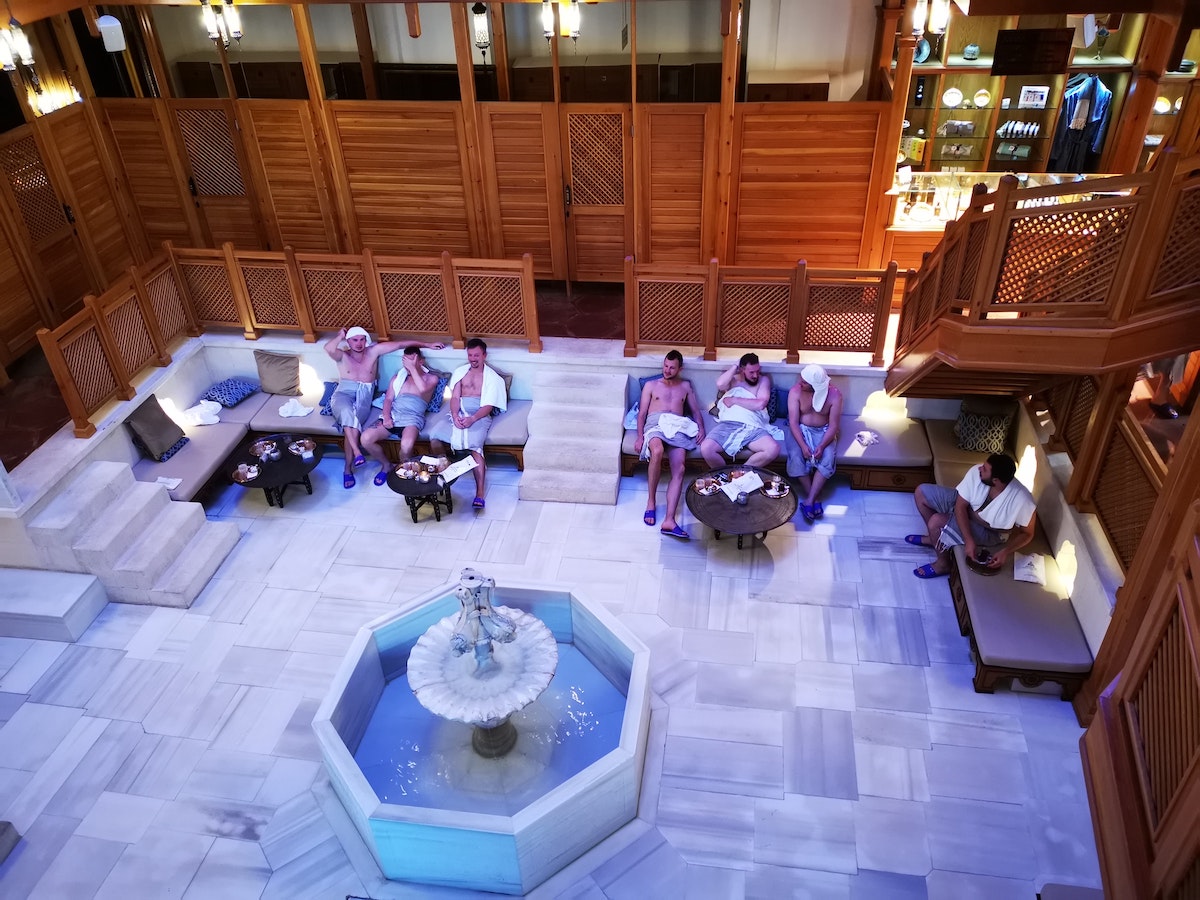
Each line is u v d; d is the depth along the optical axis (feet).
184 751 18.10
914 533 22.85
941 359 18.65
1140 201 14.92
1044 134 25.84
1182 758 8.83
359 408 25.43
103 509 22.08
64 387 22.20
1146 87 23.66
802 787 16.87
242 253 26.12
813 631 20.15
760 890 15.25
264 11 28.63
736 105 25.23
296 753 17.98
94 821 16.85
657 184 27.25
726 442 23.35
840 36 26.55
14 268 26.89
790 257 27.91
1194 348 16.40
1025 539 19.53
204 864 16.07
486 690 16.31
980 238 17.08
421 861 15.39
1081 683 17.85
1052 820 16.11
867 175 26.00
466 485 25.40
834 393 23.12
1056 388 21.07
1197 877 7.93
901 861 15.60
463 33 25.53
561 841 15.40
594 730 18.03
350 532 23.72
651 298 24.68
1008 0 19.98
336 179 29.07
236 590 21.97
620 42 27.50
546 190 28.09
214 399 26.76
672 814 16.55
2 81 26.18
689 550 22.59
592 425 24.86
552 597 19.56
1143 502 16.48
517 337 26.12
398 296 26.17
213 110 28.45
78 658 20.27
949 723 17.92
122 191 30.53
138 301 25.27
